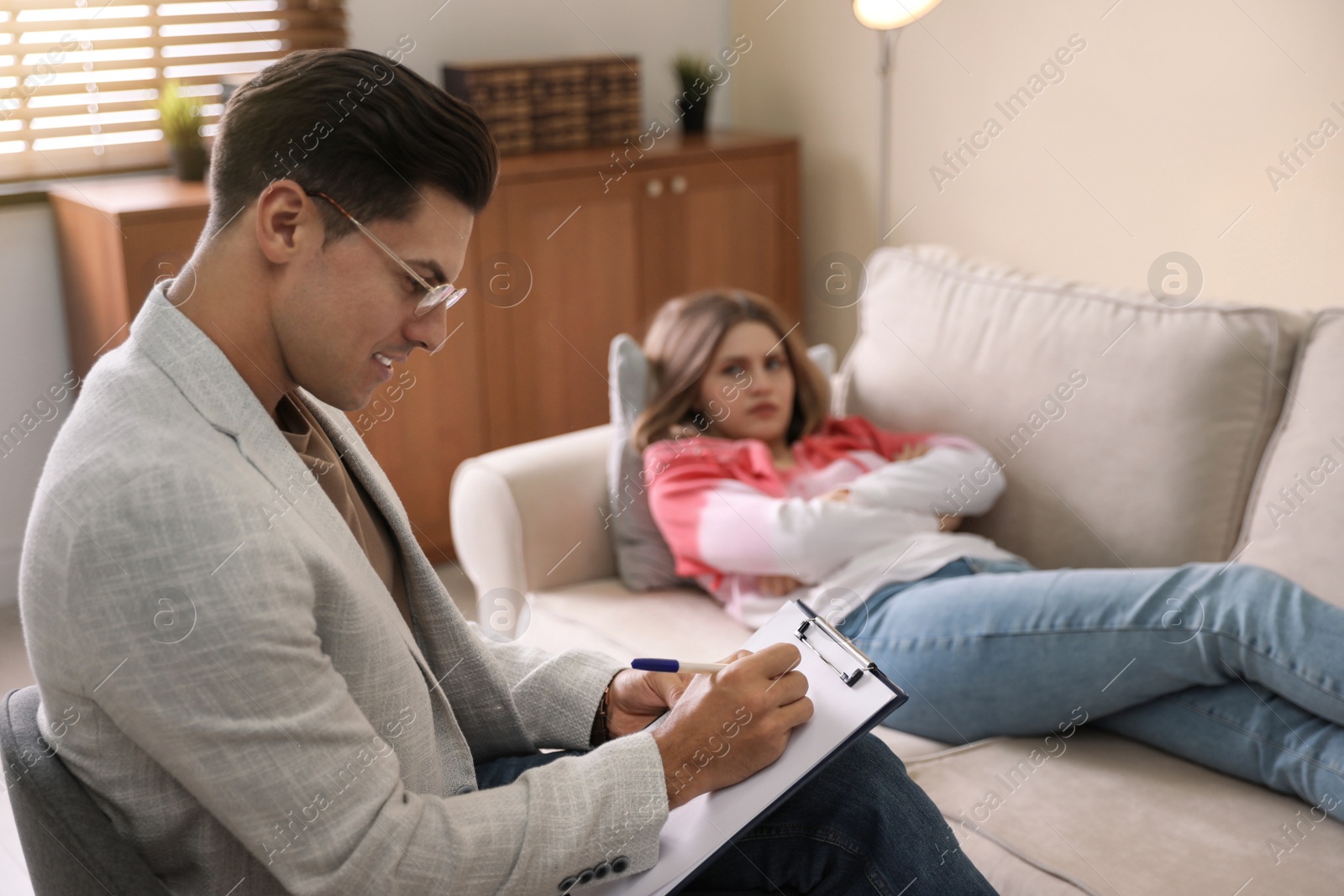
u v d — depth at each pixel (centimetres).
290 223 83
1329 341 152
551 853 87
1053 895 112
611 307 287
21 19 249
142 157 264
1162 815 122
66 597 77
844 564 163
